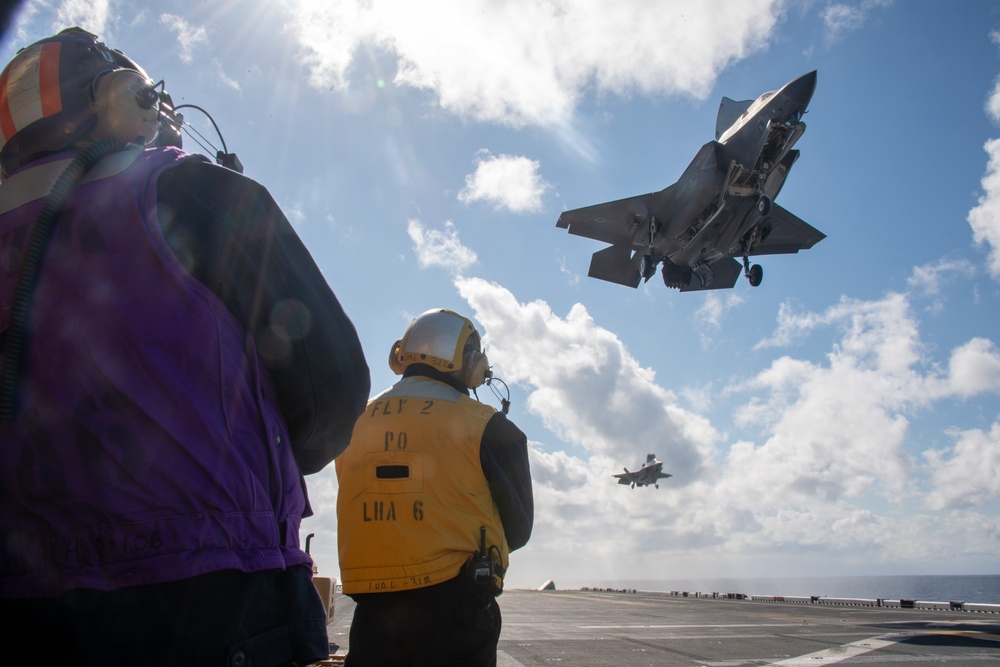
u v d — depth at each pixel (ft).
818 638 33.35
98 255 4.97
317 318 5.59
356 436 10.09
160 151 5.57
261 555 4.97
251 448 5.20
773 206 61.52
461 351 10.55
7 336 4.72
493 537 9.59
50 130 5.65
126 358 4.77
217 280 5.27
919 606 65.72
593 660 25.45
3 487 4.72
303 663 5.10
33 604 4.53
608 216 78.07
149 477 4.63
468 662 9.14
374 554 9.42
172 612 4.49
